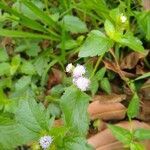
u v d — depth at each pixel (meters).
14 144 0.12
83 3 0.17
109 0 0.18
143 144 0.14
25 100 0.12
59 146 0.12
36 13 0.16
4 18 0.17
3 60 0.17
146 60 0.16
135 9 0.18
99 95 0.16
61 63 0.17
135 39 0.14
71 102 0.13
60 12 0.18
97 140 0.14
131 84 0.15
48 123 0.12
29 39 0.17
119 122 0.15
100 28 0.17
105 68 0.15
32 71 0.16
